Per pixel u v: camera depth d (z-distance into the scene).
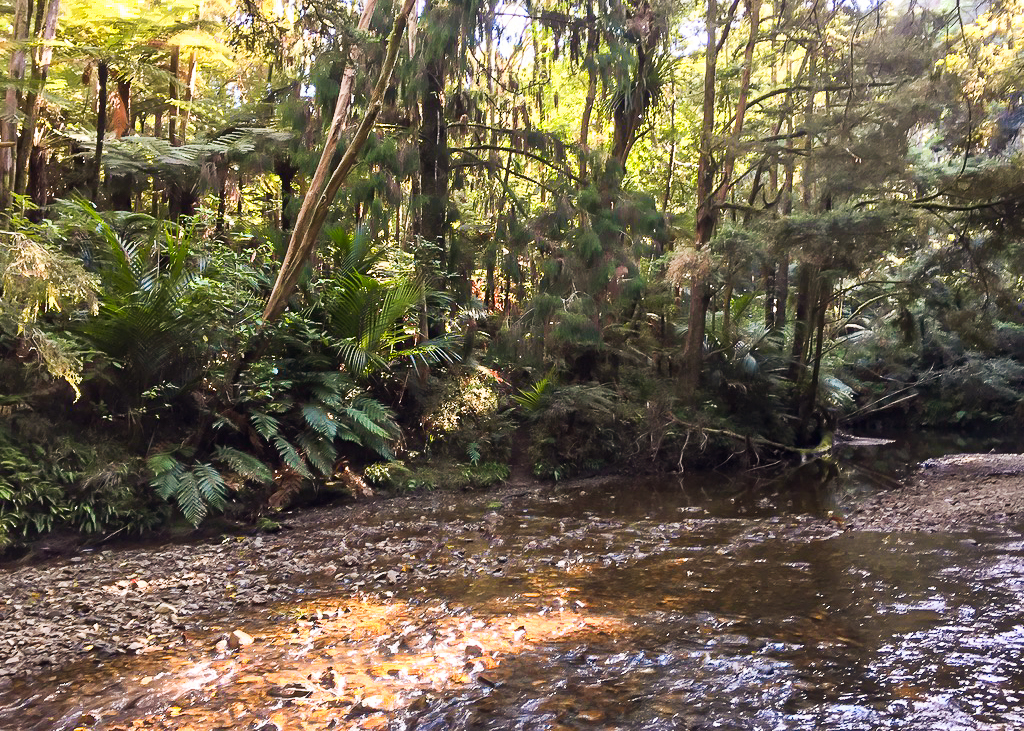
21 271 4.59
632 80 12.80
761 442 13.69
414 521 8.18
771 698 3.70
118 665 4.12
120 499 7.10
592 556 6.66
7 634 4.53
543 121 15.64
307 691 3.74
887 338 19.00
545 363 12.91
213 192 11.06
